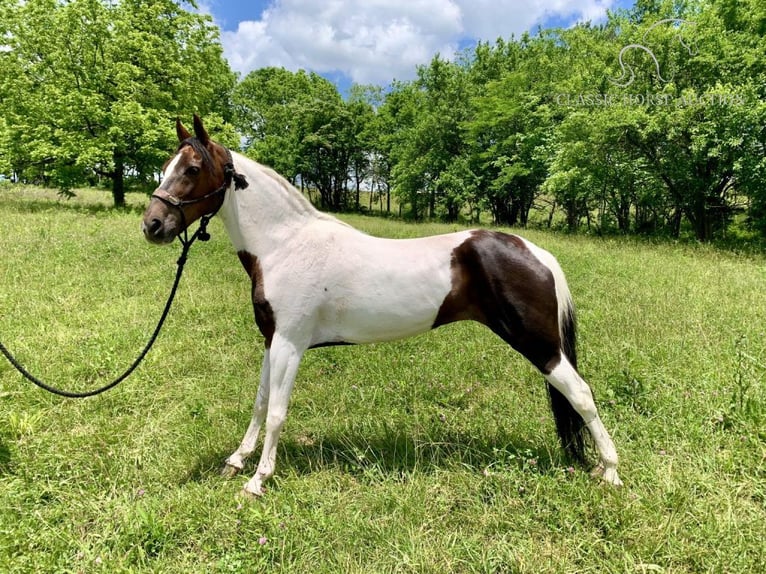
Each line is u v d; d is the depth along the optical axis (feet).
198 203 7.87
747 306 16.83
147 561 6.43
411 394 11.50
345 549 6.61
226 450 9.37
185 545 6.84
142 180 60.18
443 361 13.28
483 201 71.56
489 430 9.74
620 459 8.36
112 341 13.91
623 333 14.61
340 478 8.40
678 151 39.50
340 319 8.32
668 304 17.29
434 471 8.44
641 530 6.62
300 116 102.94
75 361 12.70
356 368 13.03
